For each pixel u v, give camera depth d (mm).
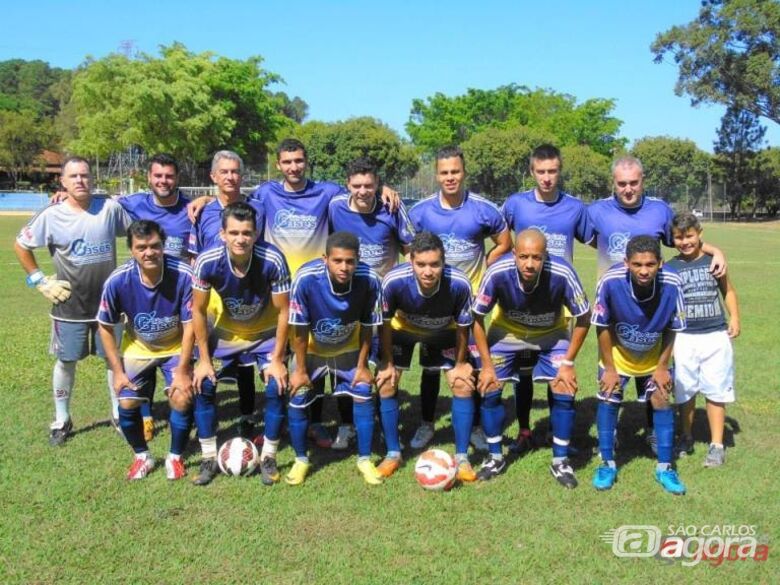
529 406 5500
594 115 67375
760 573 3676
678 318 4746
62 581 3539
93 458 5137
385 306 4906
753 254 23000
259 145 51000
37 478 4738
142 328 4883
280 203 5727
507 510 4371
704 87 44281
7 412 6066
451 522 4199
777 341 9133
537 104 69938
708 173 54250
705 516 4293
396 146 56688
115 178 48219
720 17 42969
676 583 3586
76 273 5379
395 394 5066
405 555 3811
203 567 3676
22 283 13625
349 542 3947
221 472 4926
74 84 40062
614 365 4910
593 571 3680
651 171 55688
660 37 44938
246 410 5641
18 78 114938
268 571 3643
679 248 5246
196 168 48281
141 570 3639
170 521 4180
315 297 4734
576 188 52812
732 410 6312
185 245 5980
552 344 5059
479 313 4906
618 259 5512
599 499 4543
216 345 5086
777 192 52750
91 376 7207
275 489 4672
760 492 4629
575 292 4766
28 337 8820
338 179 56156
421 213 5668
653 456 5352
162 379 7648
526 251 4516
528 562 3750
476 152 53250
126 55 42656
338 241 4500
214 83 44906
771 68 41844
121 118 38375
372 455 5383
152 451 5363
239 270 4754
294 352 4875
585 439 5730
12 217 40062
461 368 5016
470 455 5434
